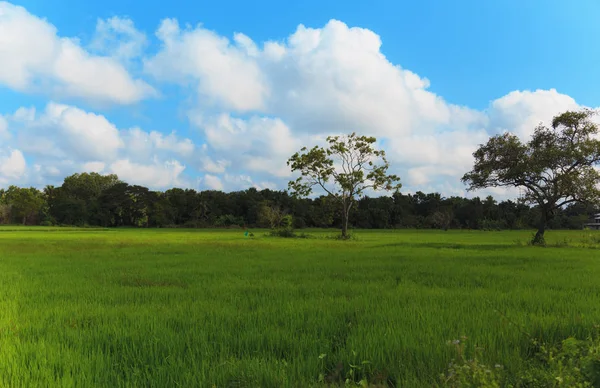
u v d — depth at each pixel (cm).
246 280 1240
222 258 2033
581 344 443
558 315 729
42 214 11675
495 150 3228
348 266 1628
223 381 441
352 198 5178
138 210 11381
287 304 842
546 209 3269
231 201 12862
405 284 1137
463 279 1251
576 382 371
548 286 1110
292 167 5059
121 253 2378
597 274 1365
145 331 640
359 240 4691
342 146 4866
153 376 462
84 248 2828
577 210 3244
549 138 3247
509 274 1358
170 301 908
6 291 1055
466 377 404
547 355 484
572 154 2933
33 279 1283
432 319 693
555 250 2689
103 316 760
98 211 11344
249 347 563
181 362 490
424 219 13075
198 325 676
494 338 571
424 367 467
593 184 2883
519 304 844
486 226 11544
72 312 802
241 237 5175
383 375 463
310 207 12531
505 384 411
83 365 496
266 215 10144
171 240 4178
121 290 1062
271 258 2031
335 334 627
